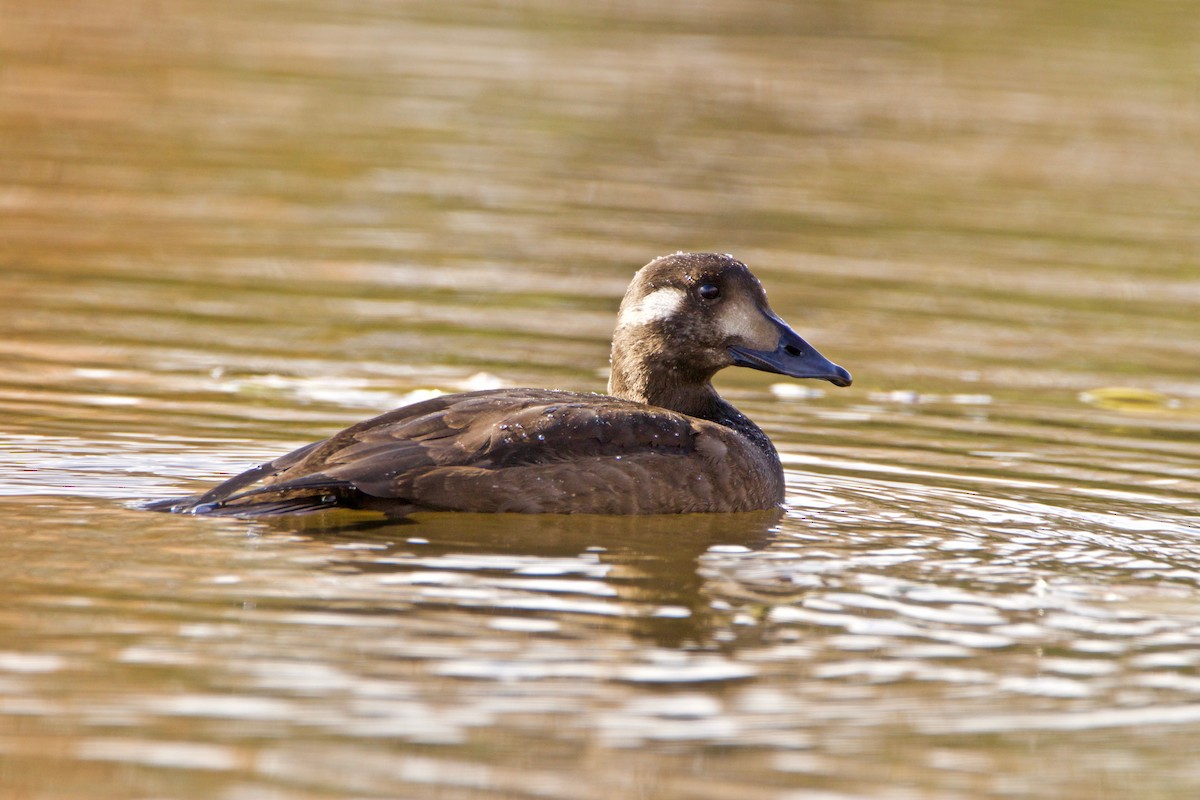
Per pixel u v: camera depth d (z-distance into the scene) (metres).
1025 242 21.86
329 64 30.11
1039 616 9.11
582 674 7.98
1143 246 21.94
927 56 32.88
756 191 23.66
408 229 21.00
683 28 34.59
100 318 16.72
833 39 34.03
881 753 7.39
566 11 35.88
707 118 27.72
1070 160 26.41
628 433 11.01
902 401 15.44
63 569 9.04
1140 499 12.13
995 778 7.22
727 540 10.38
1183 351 17.69
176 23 33.06
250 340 16.30
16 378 14.28
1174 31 35.41
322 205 21.91
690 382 12.61
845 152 26.20
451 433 10.76
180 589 8.81
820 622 8.87
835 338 17.56
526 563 9.58
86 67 28.83
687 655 8.29
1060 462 13.31
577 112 27.61
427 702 7.59
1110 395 15.90
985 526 11.08
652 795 6.91
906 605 9.22
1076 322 18.59
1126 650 8.65
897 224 22.41
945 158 26.16
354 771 6.96
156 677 7.70
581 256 20.14
